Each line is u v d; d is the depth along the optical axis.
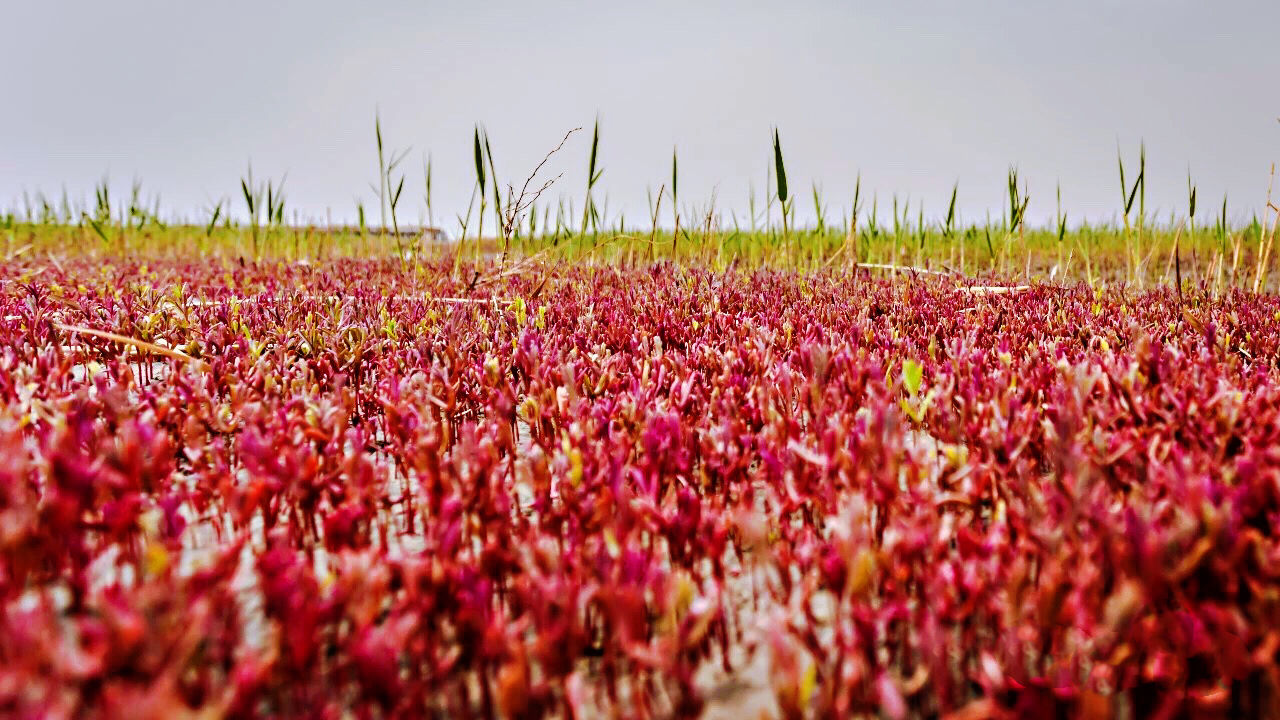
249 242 10.55
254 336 3.54
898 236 9.62
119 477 1.53
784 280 6.53
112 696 0.97
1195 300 5.08
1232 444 1.92
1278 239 7.91
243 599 1.57
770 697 1.33
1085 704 1.03
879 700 1.25
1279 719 1.17
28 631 1.03
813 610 1.58
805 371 2.67
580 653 1.45
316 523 1.86
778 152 6.51
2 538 1.26
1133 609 1.17
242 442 1.68
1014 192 7.01
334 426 1.97
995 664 1.20
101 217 9.27
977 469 1.75
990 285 6.27
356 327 3.58
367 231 9.40
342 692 1.30
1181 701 1.19
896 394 2.61
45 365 2.53
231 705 1.04
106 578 1.56
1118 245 11.34
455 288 5.81
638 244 8.34
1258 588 1.22
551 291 5.59
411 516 1.87
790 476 1.69
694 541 1.55
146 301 4.36
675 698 1.31
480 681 1.22
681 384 2.38
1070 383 2.31
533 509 1.96
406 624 1.15
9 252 9.18
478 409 2.63
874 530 1.78
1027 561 1.43
